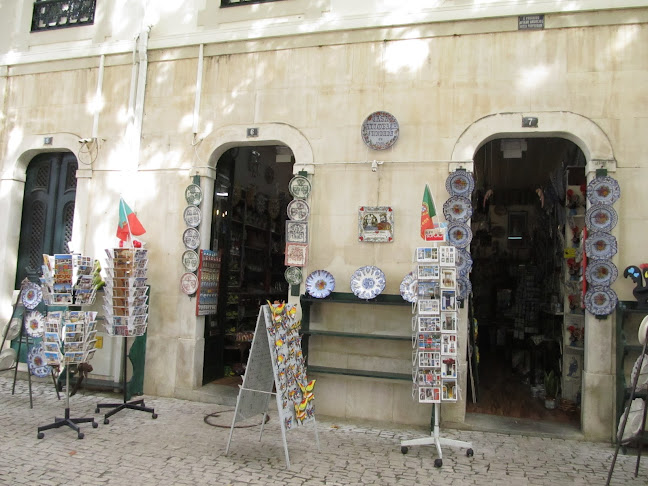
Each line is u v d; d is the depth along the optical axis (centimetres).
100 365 648
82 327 505
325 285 562
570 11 532
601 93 523
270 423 530
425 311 455
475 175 754
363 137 571
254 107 621
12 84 736
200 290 618
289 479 389
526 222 1088
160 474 392
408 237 556
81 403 588
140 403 564
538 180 974
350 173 580
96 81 695
